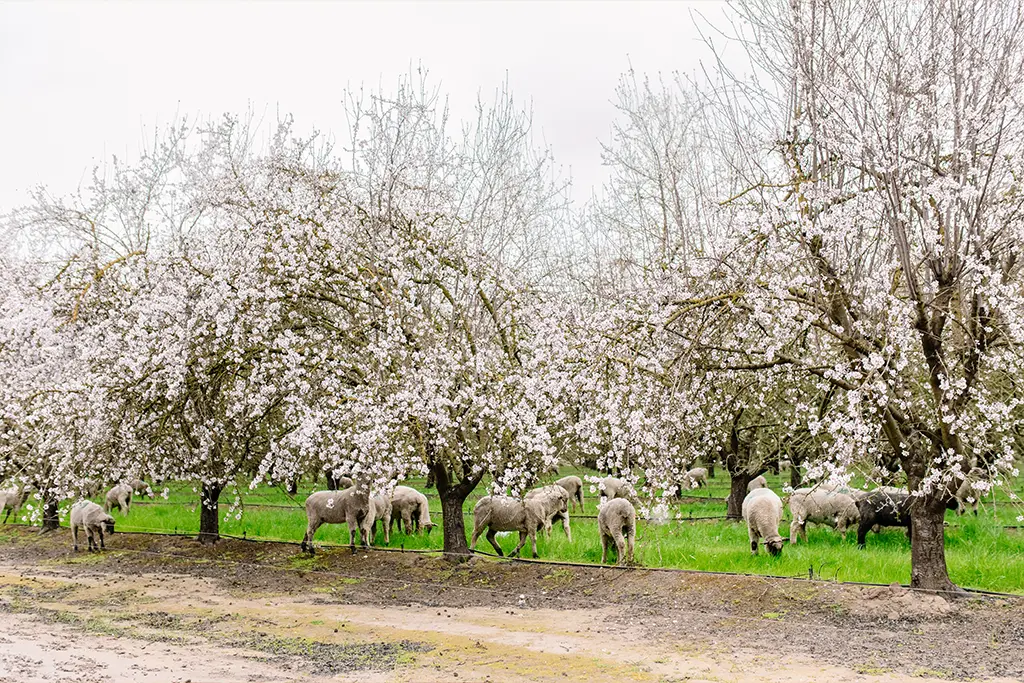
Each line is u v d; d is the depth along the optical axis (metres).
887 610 11.98
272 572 16.94
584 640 11.73
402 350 15.08
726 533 18.55
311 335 16.83
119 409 16.08
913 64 11.84
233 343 16.06
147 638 12.12
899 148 11.66
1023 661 10.04
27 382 17.66
